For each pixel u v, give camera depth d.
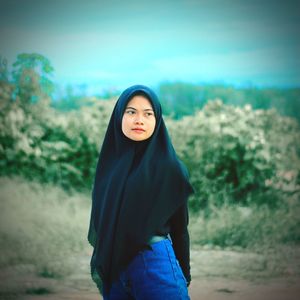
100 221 2.50
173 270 2.33
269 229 5.73
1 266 4.89
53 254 5.18
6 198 6.21
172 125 6.78
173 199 2.42
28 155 6.70
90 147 6.86
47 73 7.35
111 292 2.47
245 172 6.47
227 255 5.21
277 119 6.73
